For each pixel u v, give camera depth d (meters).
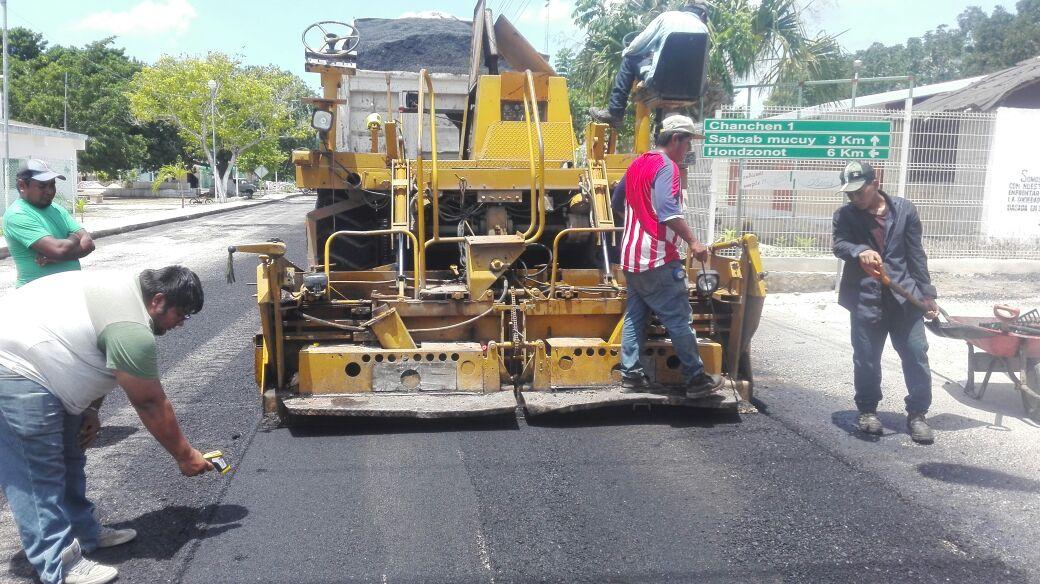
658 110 6.07
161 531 3.61
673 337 4.80
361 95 8.40
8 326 3.04
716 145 9.59
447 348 4.95
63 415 3.15
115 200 41.38
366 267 6.68
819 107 13.09
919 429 4.72
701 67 5.81
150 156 47.16
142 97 39.72
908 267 4.76
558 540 3.51
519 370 5.29
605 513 3.77
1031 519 3.71
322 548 3.44
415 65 8.74
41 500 3.07
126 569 3.28
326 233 6.47
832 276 10.72
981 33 45.09
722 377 5.02
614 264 5.86
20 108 40.25
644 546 3.46
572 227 5.95
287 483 4.12
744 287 5.18
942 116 11.03
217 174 39.53
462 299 5.15
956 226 11.39
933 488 4.07
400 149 6.14
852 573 3.23
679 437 4.79
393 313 4.98
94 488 4.10
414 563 3.31
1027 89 14.06
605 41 16.16
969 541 3.50
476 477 4.18
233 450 4.60
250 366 6.72
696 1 6.15
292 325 5.07
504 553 3.39
